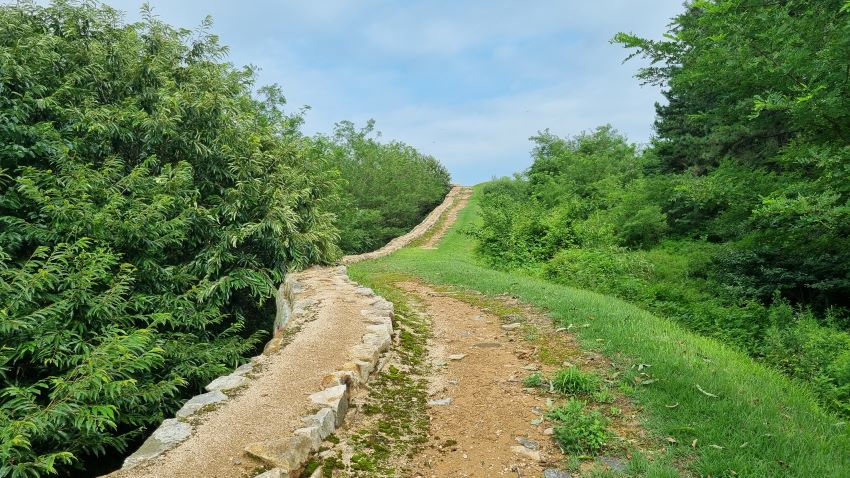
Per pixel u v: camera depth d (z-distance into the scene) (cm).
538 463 366
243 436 348
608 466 354
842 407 468
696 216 1551
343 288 840
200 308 841
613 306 756
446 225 2775
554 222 1527
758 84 867
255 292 884
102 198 789
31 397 508
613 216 1662
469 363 571
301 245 1032
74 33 936
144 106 977
